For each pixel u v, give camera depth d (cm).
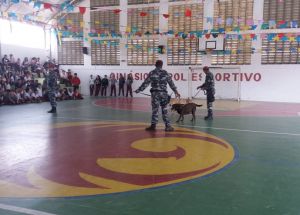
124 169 446
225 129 763
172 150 555
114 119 917
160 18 1750
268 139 649
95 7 1856
